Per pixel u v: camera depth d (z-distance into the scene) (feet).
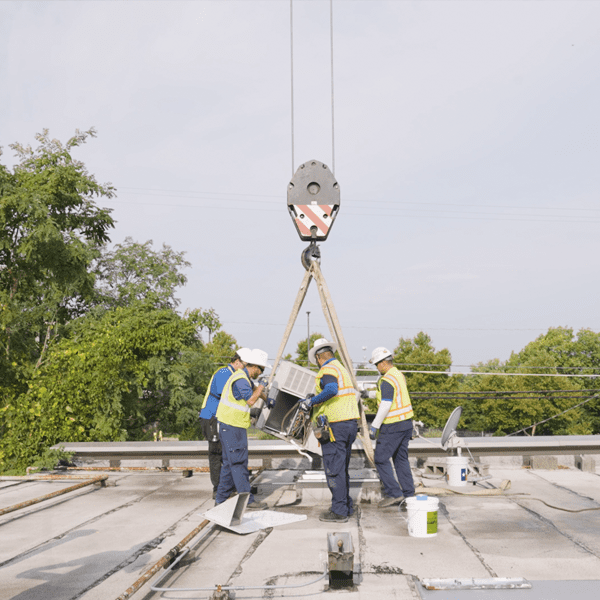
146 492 23.79
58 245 64.95
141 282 106.32
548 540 15.44
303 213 22.22
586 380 210.79
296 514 18.99
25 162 73.87
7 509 17.54
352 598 11.23
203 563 13.80
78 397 45.21
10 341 57.21
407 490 19.81
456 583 11.70
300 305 21.91
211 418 21.36
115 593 11.88
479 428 195.52
